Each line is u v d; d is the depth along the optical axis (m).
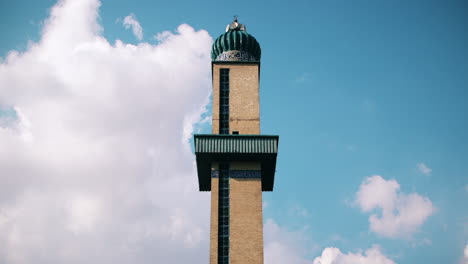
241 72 63.47
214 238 54.19
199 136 57.16
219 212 55.75
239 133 59.69
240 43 65.25
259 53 66.81
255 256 53.59
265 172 60.72
